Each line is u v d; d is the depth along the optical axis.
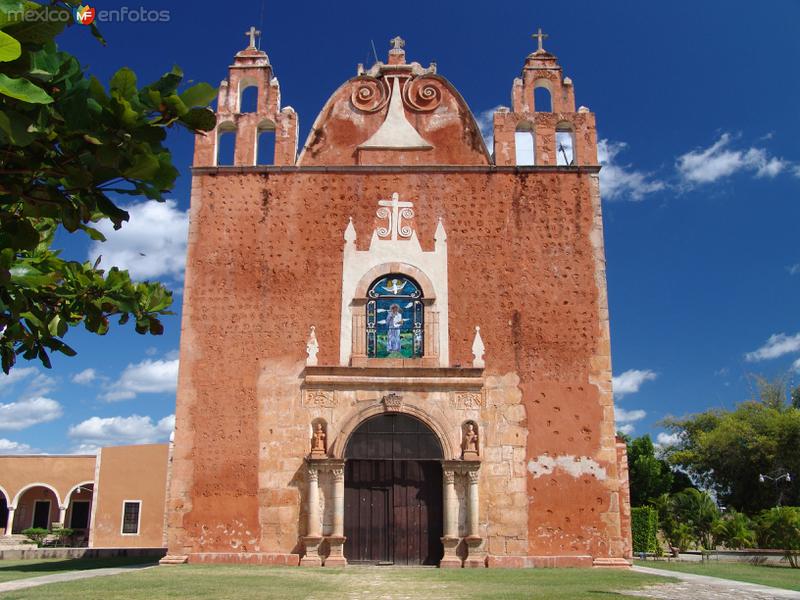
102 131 5.20
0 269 5.67
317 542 20.83
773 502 50.50
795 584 17.08
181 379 22.17
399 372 22.09
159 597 12.48
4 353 7.68
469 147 24.58
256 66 25.16
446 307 22.81
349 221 23.58
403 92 25.14
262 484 21.42
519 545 21.02
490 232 23.45
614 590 14.63
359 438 21.83
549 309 22.80
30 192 5.73
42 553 27.06
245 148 24.22
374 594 13.32
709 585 16.23
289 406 21.94
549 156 24.27
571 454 21.67
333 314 22.75
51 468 49.59
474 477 21.25
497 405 21.98
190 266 23.08
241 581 15.58
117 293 7.89
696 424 59.81
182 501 21.36
